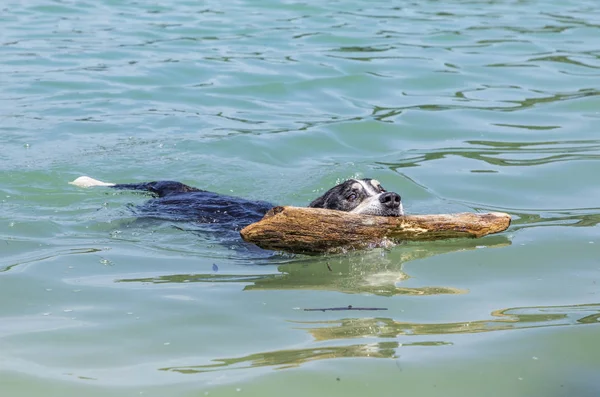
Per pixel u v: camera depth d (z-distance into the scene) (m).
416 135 16.64
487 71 20.42
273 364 7.75
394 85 19.50
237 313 8.97
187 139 16.42
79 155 15.60
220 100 18.58
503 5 27.42
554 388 7.34
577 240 11.40
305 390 7.29
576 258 10.73
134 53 21.56
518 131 16.69
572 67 20.66
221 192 14.45
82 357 7.92
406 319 8.81
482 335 8.38
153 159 15.55
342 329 8.54
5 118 17.17
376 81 19.70
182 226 12.48
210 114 17.83
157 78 19.81
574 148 15.64
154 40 22.77
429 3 27.70
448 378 7.50
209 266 10.63
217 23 24.55
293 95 18.95
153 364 7.77
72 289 9.64
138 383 7.40
